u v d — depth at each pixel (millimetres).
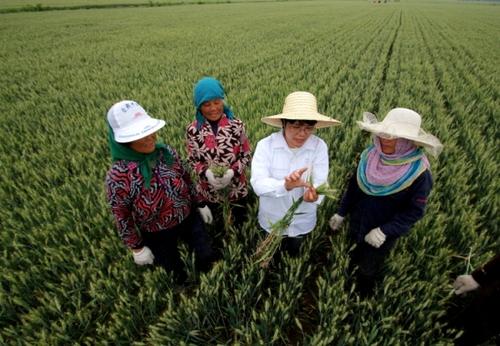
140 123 1671
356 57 11352
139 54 11852
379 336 2002
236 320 2174
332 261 2539
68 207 3152
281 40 14828
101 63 10516
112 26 22703
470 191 3516
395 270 2355
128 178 1777
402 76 8328
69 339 1992
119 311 2094
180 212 2156
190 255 2686
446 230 2873
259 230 2766
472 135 4656
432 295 2102
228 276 2475
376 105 6684
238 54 11398
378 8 52938
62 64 10484
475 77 8273
